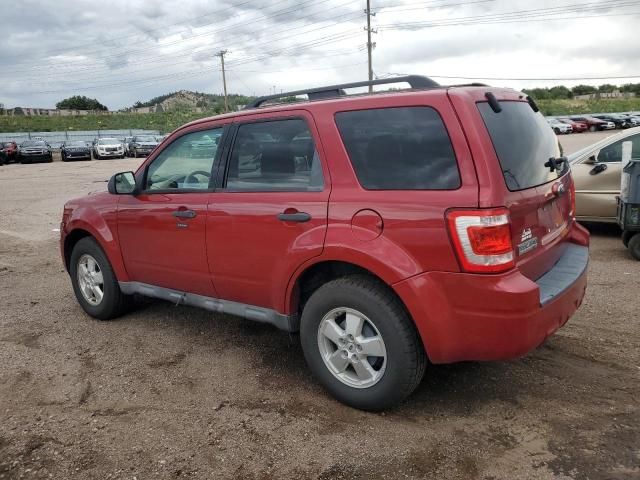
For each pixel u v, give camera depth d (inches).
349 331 130.3
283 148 142.4
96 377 155.9
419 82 136.1
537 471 108.8
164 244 170.6
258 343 177.5
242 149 152.1
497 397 137.3
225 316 203.0
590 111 3122.5
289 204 136.9
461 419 128.2
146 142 1461.6
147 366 162.6
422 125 120.5
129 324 197.9
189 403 140.3
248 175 150.3
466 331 115.3
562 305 125.2
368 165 126.6
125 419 133.3
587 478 106.3
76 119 3014.3
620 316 187.8
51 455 119.5
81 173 963.3
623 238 264.1
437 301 116.2
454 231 112.7
